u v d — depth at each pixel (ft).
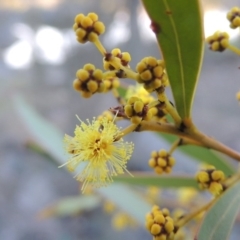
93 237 1.03
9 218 1.07
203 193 0.72
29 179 1.11
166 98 0.32
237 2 1.06
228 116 1.08
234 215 0.33
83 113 1.12
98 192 0.56
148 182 0.49
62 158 0.57
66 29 1.15
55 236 1.05
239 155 0.35
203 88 1.11
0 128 1.13
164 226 0.33
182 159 0.84
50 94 1.15
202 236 0.32
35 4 1.16
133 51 1.08
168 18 0.31
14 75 1.16
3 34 1.16
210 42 0.37
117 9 1.10
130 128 0.32
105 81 0.37
